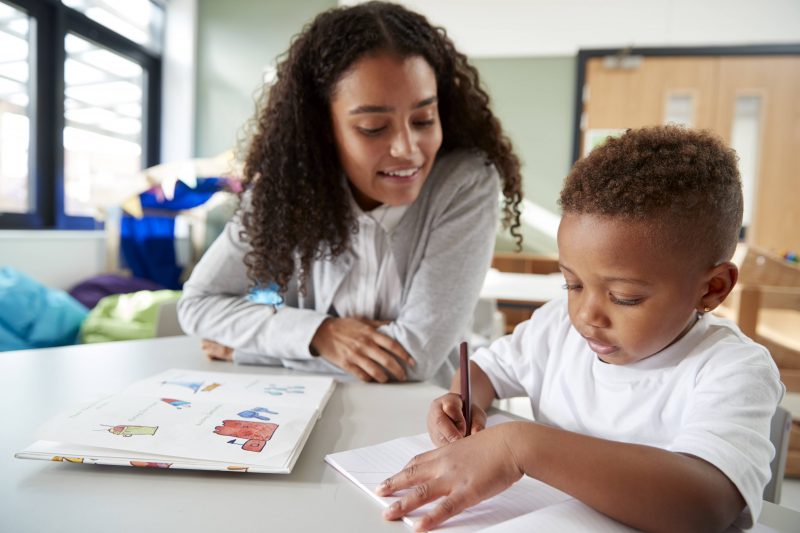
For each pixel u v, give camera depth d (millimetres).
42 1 3025
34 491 480
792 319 2078
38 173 3062
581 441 440
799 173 3689
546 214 3922
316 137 959
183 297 1036
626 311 499
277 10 4113
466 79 1034
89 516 441
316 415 671
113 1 3623
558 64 3873
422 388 840
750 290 1738
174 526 430
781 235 3736
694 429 470
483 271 966
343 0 4043
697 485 402
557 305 771
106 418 603
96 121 3525
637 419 582
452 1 3920
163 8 4102
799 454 1861
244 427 594
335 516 451
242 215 1017
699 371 540
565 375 673
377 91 807
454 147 1069
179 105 4145
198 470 531
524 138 3932
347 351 877
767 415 472
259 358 952
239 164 1104
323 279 1020
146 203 3324
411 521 439
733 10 3670
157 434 564
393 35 829
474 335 1919
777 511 497
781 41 3633
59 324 2385
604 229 485
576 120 3863
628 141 526
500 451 452
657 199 469
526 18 3867
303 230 970
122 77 3811
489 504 474
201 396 710
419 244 965
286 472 509
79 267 3131
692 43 3729
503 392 763
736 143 3760
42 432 561
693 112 3775
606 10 3793
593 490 415
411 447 588
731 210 500
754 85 3695
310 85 941
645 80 3797
